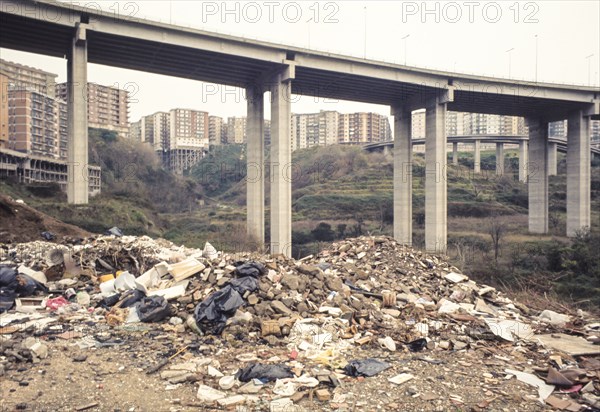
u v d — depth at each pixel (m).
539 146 65.81
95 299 13.12
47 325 10.77
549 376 8.83
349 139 130.88
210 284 12.44
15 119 78.75
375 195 79.06
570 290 32.84
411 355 10.02
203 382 8.09
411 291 14.78
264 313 11.17
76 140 34.59
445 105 52.72
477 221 69.69
